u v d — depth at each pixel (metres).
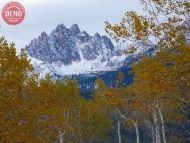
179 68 18.95
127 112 46.50
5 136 24.47
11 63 24.33
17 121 24.97
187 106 22.39
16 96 24.55
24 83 26.44
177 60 19.08
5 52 24.34
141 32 19.67
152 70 19.52
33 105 26.59
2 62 24.14
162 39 19.67
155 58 19.83
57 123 40.91
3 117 24.58
